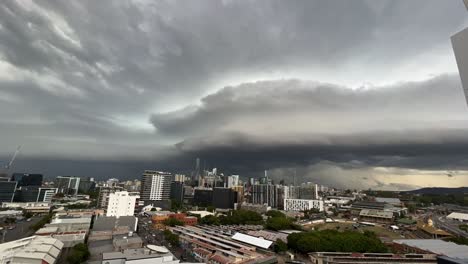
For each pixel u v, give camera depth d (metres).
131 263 90.00
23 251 96.81
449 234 173.25
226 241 135.38
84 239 136.75
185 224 195.88
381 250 118.75
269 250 131.75
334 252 115.12
